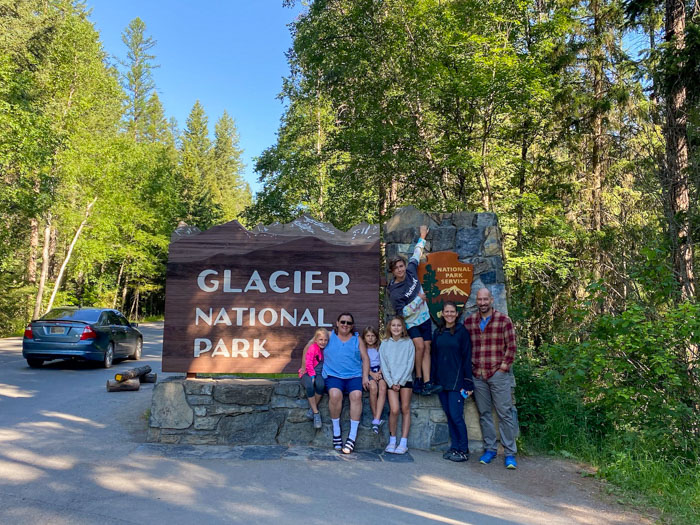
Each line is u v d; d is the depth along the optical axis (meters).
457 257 6.51
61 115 22.75
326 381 5.92
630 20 12.20
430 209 15.38
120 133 35.06
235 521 3.78
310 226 6.54
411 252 6.65
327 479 4.84
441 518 4.03
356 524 3.82
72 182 23.64
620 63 15.33
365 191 17.09
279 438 6.01
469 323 6.02
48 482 4.42
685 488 4.88
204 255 6.32
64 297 29.30
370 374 6.00
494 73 13.85
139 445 5.70
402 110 16.00
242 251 6.37
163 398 5.89
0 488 4.22
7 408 7.26
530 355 9.03
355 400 5.88
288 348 6.32
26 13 22.09
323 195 20.16
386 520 3.92
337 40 16.92
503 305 6.46
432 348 6.07
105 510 3.88
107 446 5.62
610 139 16.03
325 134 20.19
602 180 16.22
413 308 6.11
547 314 15.20
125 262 37.75
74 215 25.58
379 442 6.08
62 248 34.03
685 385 6.20
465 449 5.79
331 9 17.16
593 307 8.24
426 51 15.30
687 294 8.60
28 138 18.02
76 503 3.99
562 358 6.98
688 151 9.95
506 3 14.88
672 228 9.21
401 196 17.31
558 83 16.12
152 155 31.11
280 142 21.25
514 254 15.55
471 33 14.49
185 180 56.44
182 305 6.25
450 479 5.07
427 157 15.67
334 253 6.47
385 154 15.12
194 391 5.92
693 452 5.65
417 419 6.18
